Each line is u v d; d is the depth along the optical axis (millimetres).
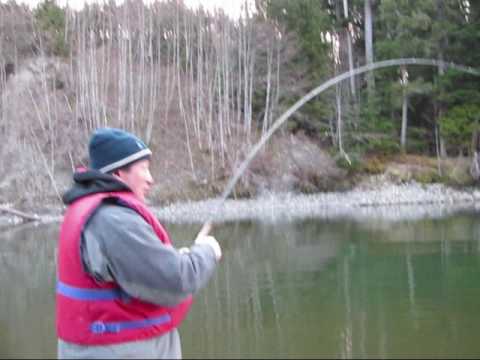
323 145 27000
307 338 5414
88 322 1809
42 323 5945
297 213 20812
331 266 9461
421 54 26922
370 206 23344
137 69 28359
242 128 26141
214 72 27391
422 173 25750
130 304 1822
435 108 27906
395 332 5523
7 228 18016
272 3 27016
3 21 29734
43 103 26594
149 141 25797
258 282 8250
